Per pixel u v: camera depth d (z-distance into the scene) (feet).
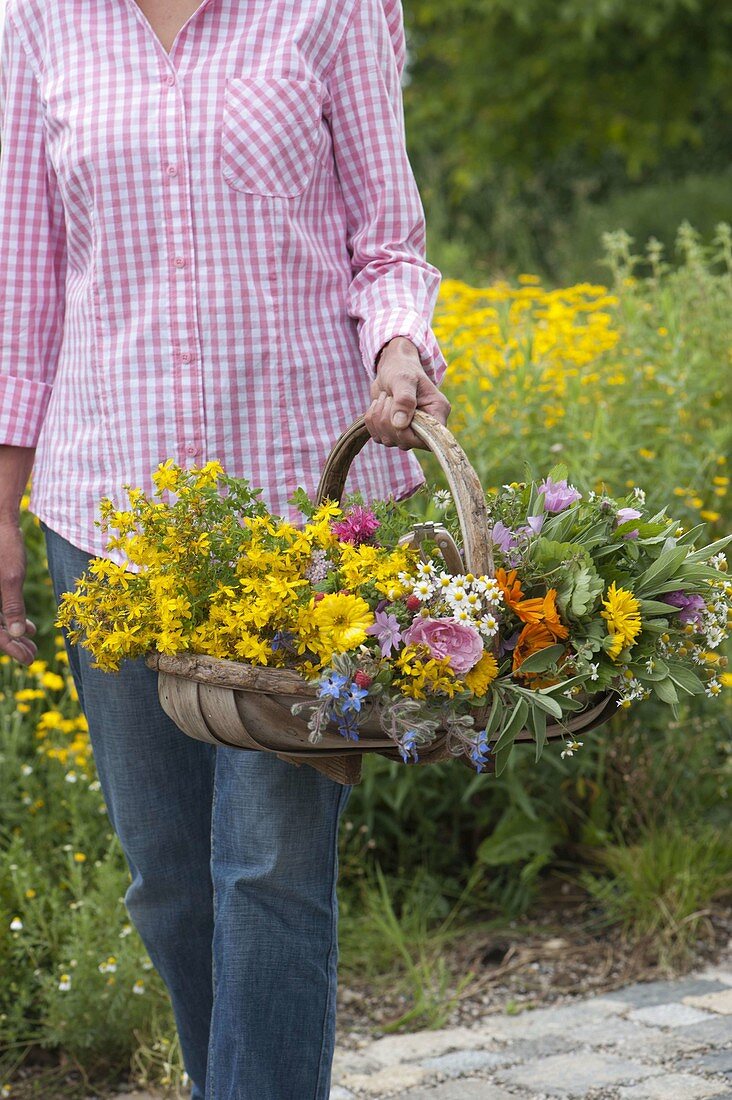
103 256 8.75
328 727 7.24
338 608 7.07
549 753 15.31
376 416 8.14
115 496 8.84
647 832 15.74
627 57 57.52
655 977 13.84
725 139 64.69
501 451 15.53
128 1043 12.43
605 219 54.49
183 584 7.79
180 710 7.74
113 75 8.77
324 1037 8.81
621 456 15.70
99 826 14.71
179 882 9.57
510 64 59.21
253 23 8.76
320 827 8.70
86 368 8.95
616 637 7.20
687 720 16.21
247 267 8.67
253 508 8.11
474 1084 11.54
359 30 8.94
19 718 15.42
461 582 7.04
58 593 9.44
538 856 15.49
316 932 8.75
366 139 8.99
